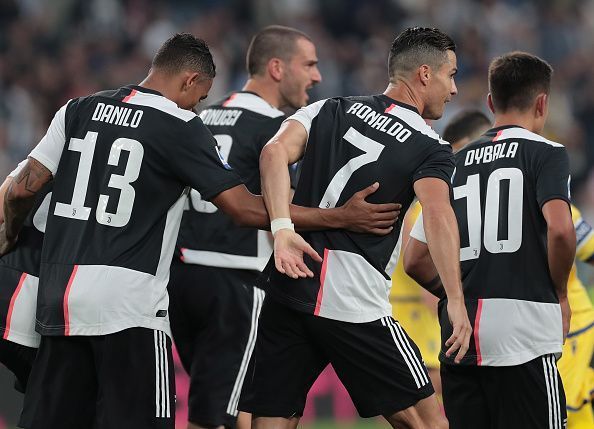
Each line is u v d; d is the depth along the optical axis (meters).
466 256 16.56
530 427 16.20
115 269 15.09
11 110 47.81
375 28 60.25
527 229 16.25
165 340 15.52
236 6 57.66
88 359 15.57
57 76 50.53
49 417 15.52
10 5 52.75
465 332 14.26
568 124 56.22
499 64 17.25
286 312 15.76
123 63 52.12
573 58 61.81
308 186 15.75
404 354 15.52
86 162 15.50
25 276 16.64
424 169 15.22
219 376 19.70
